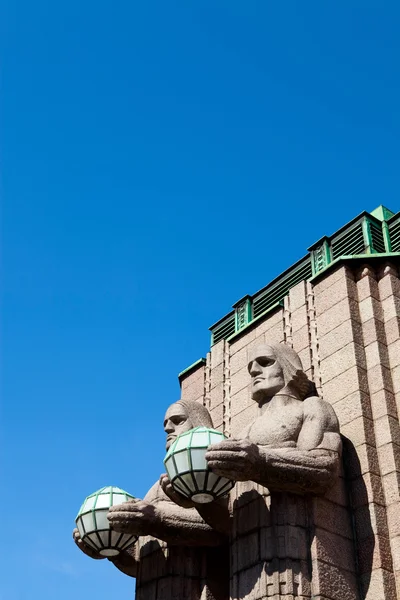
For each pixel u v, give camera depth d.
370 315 13.80
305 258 16.48
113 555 12.72
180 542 12.67
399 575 11.33
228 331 17.72
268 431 12.02
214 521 12.34
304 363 14.25
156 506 12.54
